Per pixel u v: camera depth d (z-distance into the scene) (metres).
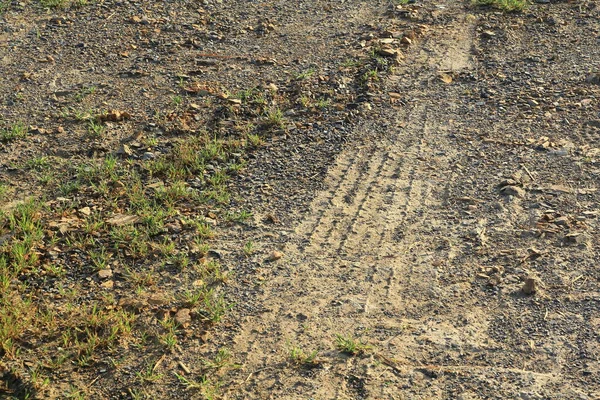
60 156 6.31
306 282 4.74
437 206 5.45
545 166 5.83
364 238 5.14
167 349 4.24
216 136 6.54
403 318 4.40
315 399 3.86
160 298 4.61
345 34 8.44
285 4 9.29
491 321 4.33
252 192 5.74
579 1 8.88
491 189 5.59
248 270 4.87
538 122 6.48
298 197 5.66
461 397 3.82
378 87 7.25
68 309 4.54
